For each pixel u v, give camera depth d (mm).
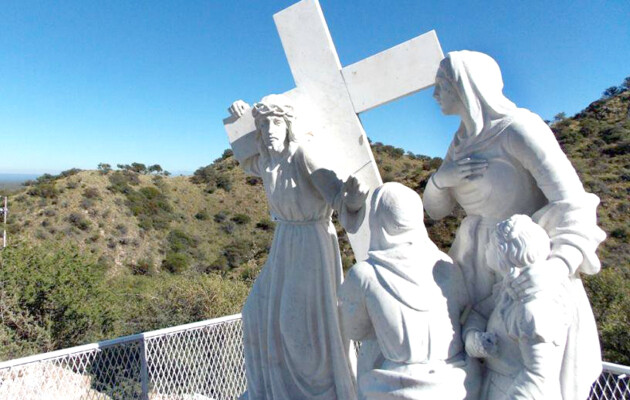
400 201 2158
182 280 11766
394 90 3170
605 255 14016
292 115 2824
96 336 11102
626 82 27484
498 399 1938
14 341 10000
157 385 5336
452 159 2277
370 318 2148
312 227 2836
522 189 2098
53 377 5199
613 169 19141
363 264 2180
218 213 37250
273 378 2854
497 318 1961
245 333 3008
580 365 1921
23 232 30250
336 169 2848
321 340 2783
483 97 2088
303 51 3336
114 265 29766
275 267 2854
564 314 1796
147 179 40906
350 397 2787
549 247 1875
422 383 1927
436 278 2115
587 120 23984
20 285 10625
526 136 1977
